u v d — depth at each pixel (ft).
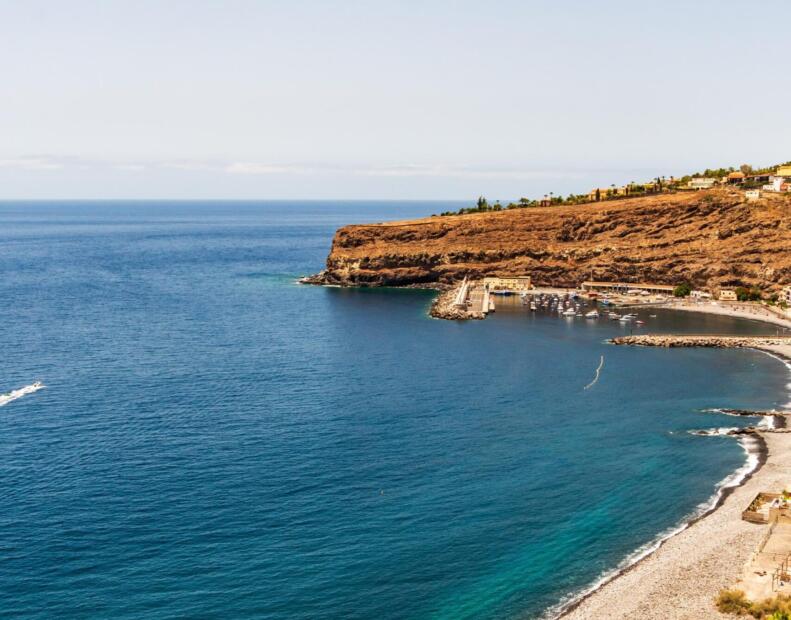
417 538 313.73
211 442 413.18
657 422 455.63
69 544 304.71
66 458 389.60
